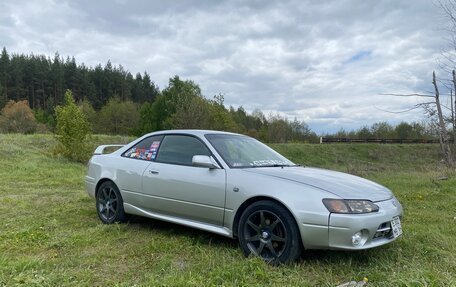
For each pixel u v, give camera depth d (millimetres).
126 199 5246
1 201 7051
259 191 3912
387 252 4141
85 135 16516
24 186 9352
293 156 36031
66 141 16047
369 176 12945
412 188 9305
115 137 24641
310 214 3582
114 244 4512
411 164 35750
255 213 3926
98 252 4191
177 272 3559
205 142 4676
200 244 4449
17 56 86312
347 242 3502
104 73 90938
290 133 49781
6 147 15828
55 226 5293
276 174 4086
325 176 4184
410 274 3406
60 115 16156
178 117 28031
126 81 94000
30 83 82875
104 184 5598
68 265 3760
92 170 5848
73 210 6379
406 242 4516
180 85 37281
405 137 51250
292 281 3354
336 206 3553
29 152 16047
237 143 4930
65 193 8297
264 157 4867
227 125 30906
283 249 3707
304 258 3932
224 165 4352
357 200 3662
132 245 4457
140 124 49188
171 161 4863
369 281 3410
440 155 38188
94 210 6379
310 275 3553
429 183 9891
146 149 5289
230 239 4648
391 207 3883
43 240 4586
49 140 19406
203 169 4473
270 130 48562
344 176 4367
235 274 3416
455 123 14711
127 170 5254
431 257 4062
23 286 3170
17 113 38531
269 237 3832
